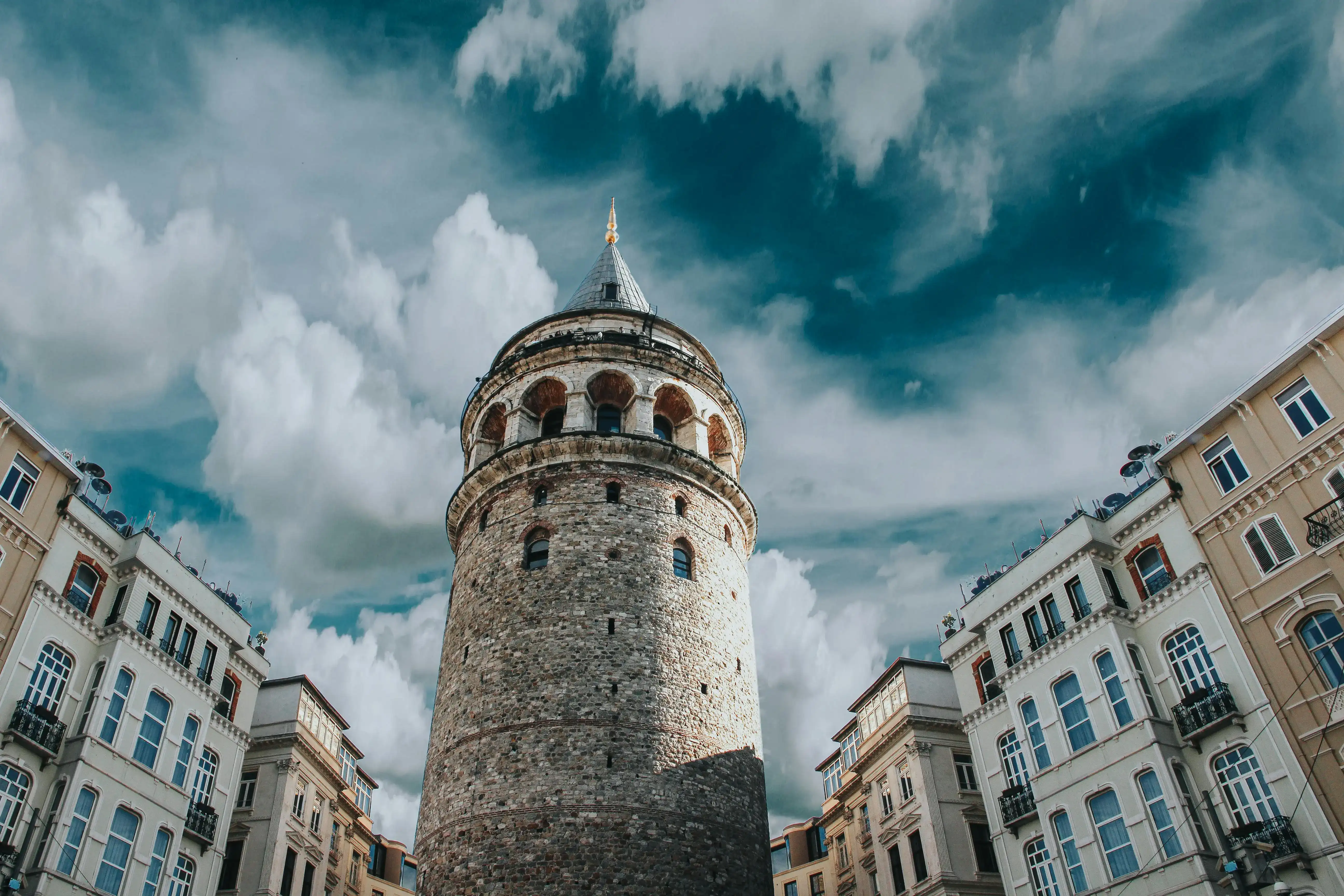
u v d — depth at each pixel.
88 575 39.00
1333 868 30.06
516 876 37.53
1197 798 34.34
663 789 40.12
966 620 47.00
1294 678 33.03
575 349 53.75
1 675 33.78
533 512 48.19
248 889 49.66
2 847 32.00
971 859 47.97
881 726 55.72
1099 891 36.09
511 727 41.25
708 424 55.38
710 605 47.25
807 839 72.50
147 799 38.12
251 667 47.97
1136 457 42.28
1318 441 34.31
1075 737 39.12
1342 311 34.41
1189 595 37.19
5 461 35.91
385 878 71.12
